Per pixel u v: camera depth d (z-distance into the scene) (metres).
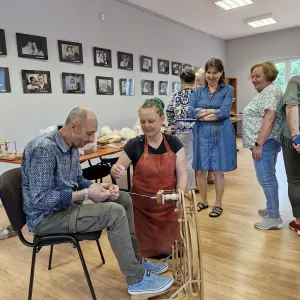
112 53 4.61
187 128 3.08
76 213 1.36
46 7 3.61
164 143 1.75
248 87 7.94
